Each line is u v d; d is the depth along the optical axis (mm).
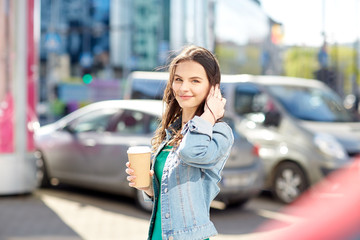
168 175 2389
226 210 7430
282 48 46375
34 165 7816
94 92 44031
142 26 54031
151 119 7020
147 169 2453
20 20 7547
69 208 7184
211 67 2428
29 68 7668
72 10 54906
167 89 2688
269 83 8766
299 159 7633
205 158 2285
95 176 7473
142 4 53688
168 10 48406
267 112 8250
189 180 2357
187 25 37875
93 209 7156
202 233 2334
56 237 5691
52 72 44719
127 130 7242
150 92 9891
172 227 2332
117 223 6418
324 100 8844
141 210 7090
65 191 8352
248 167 7043
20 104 7555
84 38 54906
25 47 7590
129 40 54562
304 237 3246
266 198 8359
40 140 8367
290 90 8742
